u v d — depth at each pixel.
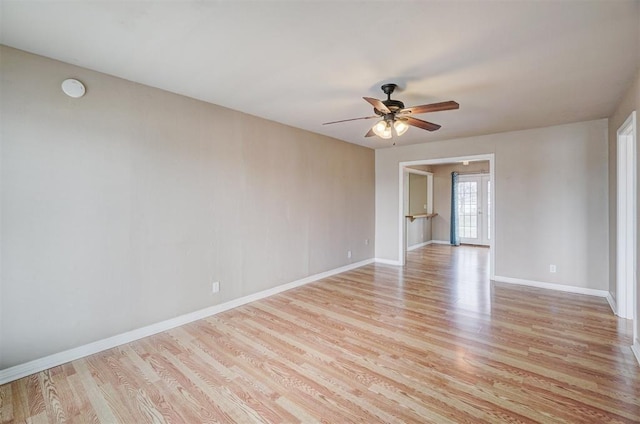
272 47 2.22
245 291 3.84
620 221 3.33
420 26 1.94
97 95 2.62
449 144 5.34
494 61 2.40
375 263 6.23
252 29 1.99
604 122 4.01
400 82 2.81
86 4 1.73
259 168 3.99
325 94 3.14
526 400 1.96
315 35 2.05
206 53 2.31
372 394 2.04
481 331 2.99
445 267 5.85
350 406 1.92
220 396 2.03
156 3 1.72
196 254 3.33
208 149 3.43
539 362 2.41
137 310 2.89
